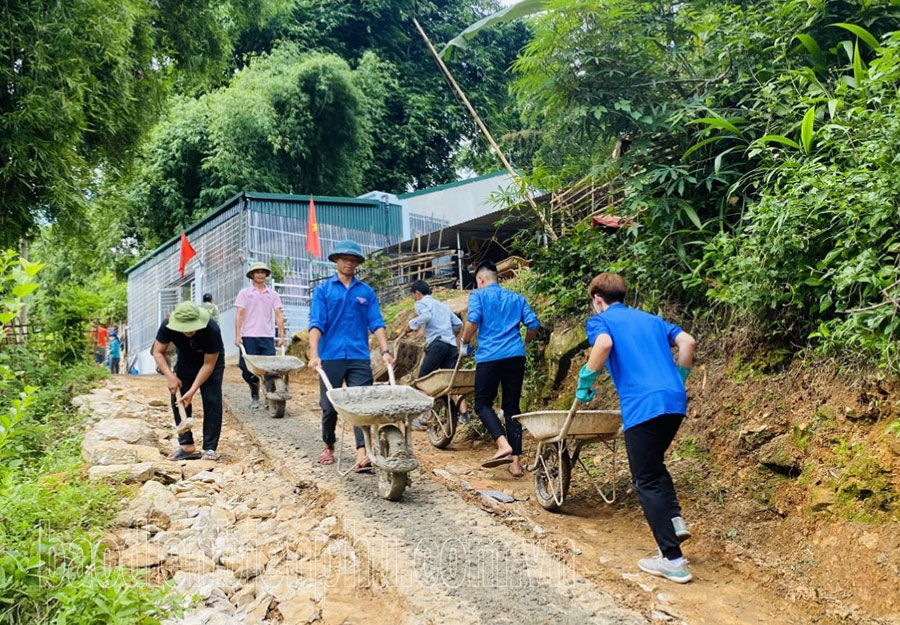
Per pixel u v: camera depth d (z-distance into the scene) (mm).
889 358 3943
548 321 7387
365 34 28875
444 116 29016
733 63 5863
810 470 4191
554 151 7332
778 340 4969
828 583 3697
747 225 5469
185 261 17391
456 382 6508
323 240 17859
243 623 3391
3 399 7117
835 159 4793
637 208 5969
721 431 4965
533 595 3617
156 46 13031
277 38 26703
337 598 3680
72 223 9914
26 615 3029
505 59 30500
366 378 5824
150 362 22391
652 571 3965
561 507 5129
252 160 22688
